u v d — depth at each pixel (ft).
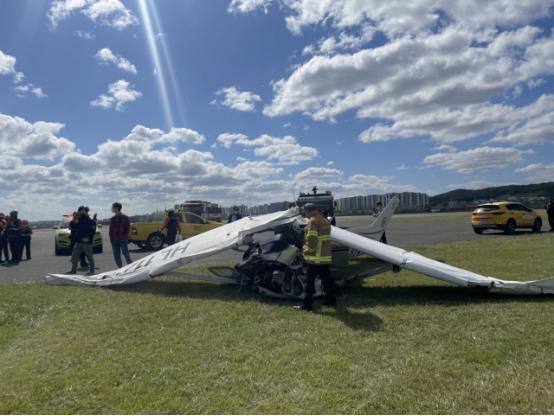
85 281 30.07
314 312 20.95
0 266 46.01
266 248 26.35
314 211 22.09
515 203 70.85
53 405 12.22
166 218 49.62
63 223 62.54
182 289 27.89
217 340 17.12
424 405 11.15
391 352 14.99
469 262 35.81
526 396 11.37
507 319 18.30
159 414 11.44
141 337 17.97
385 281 28.53
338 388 12.39
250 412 11.23
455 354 14.57
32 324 21.39
